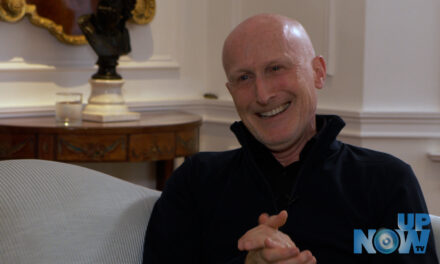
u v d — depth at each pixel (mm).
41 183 1286
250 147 1509
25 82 3033
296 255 1098
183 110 3562
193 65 3633
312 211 1393
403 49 3135
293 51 1448
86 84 3223
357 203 1389
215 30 3621
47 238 1215
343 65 3195
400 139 3137
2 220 1187
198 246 1520
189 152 2949
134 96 3414
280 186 1454
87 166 3305
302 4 3295
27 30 3000
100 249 1291
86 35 2811
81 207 1305
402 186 1365
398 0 3113
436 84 3148
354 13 3143
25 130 2604
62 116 2695
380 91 3145
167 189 1532
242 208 1448
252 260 1167
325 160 1432
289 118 1450
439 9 3129
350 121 3145
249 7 3508
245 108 1468
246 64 1438
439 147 3146
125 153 2707
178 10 3543
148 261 1383
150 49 3441
